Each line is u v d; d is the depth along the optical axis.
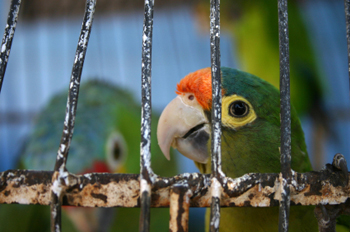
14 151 4.84
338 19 4.85
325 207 1.12
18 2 1.05
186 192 0.95
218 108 1.00
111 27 5.44
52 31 5.33
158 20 5.47
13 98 5.34
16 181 0.99
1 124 5.03
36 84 5.51
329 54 4.75
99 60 5.76
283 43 1.04
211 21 1.02
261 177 1.02
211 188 0.98
